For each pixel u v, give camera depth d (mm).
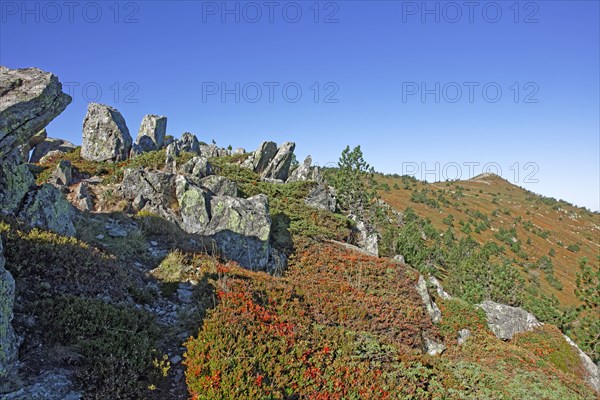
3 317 7656
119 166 32094
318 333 12883
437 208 136375
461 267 51250
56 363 8062
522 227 148375
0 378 7152
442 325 21828
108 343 8961
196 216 21047
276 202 31750
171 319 11766
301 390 10094
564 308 53250
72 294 10406
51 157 32781
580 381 20234
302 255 24203
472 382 15031
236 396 8719
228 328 10781
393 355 14047
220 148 58188
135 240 16531
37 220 14023
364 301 18594
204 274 14656
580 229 176000
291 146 44000
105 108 35438
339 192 49375
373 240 32500
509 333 25453
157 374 8906
